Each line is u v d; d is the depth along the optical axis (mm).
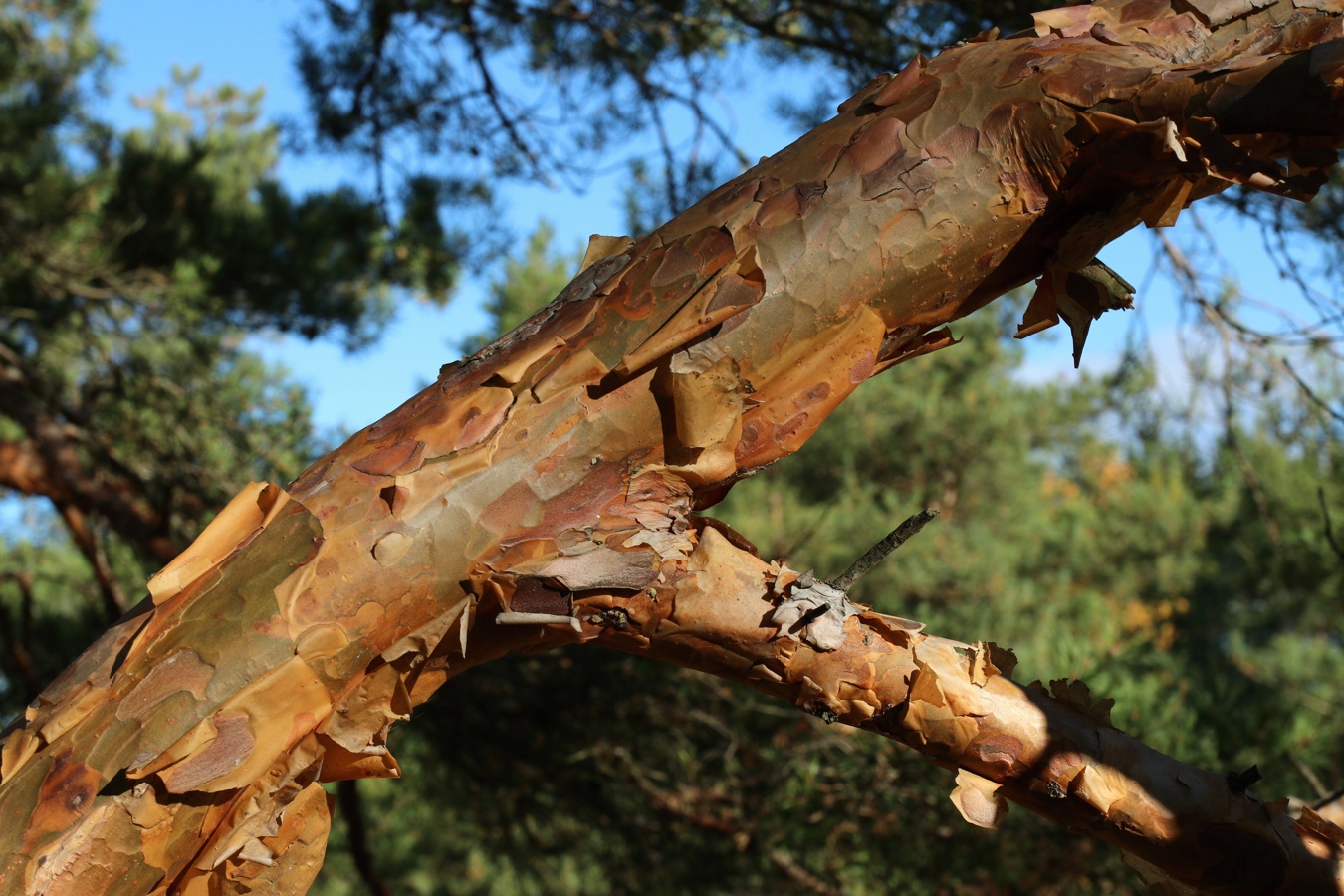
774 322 939
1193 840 1021
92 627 5605
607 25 3641
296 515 906
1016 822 3324
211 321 5203
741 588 982
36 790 829
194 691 849
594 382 938
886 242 958
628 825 4422
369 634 889
